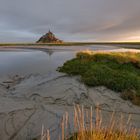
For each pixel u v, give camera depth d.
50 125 6.30
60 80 13.06
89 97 10.48
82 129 3.49
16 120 6.78
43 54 39.09
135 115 8.52
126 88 11.76
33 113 7.51
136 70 16.78
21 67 20.98
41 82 12.77
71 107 8.80
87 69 15.09
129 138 3.93
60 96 10.37
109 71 14.45
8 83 13.34
